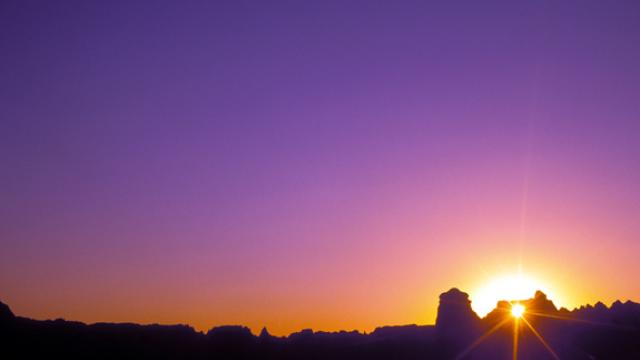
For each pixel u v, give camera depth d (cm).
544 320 8631
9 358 7044
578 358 7762
